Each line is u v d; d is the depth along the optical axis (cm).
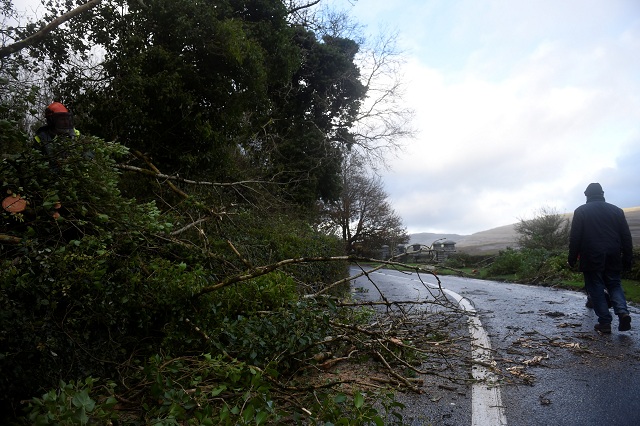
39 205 416
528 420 360
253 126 1698
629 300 962
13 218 399
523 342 605
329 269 1012
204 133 1054
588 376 464
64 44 891
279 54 1446
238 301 457
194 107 1101
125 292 391
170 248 560
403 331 549
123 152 499
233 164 1207
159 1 1012
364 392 398
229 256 628
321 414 309
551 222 2195
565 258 1556
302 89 2344
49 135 506
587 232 667
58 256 346
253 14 1441
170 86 986
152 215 504
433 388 438
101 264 393
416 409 384
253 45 1177
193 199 721
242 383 340
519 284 1477
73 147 452
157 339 420
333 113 2567
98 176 465
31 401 260
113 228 461
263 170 1394
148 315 405
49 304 328
